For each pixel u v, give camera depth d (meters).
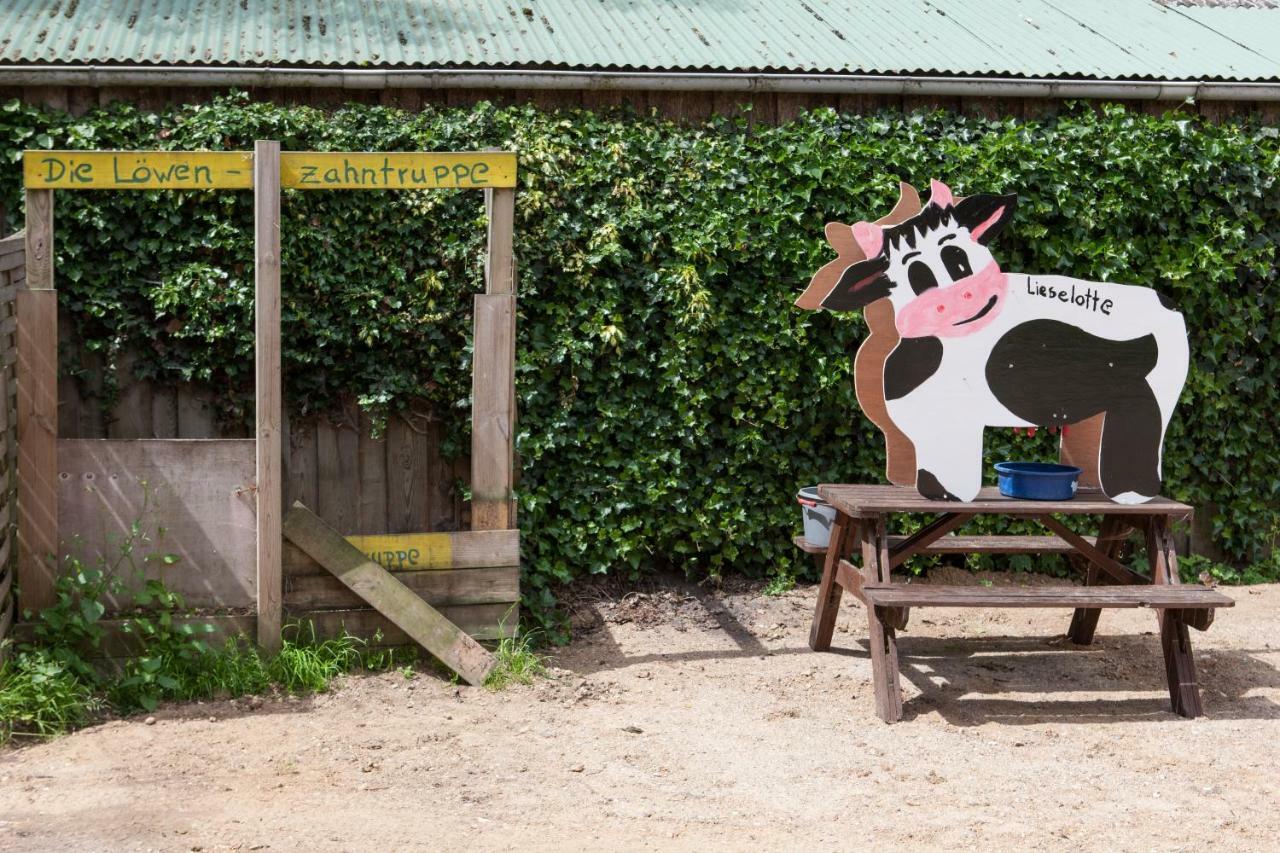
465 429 7.26
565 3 8.50
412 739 5.29
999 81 7.73
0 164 6.70
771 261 7.52
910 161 7.62
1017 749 5.35
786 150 7.49
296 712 5.60
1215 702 6.05
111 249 6.80
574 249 7.27
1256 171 8.03
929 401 6.03
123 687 5.65
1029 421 6.08
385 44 7.42
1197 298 8.02
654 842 4.26
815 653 6.78
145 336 6.87
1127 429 6.16
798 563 7.88
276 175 5.85
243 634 5.96
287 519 6.13
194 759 4.98
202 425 7.07
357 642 6.18
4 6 7.49
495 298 6.31
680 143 7.43
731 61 7.63
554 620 7.14
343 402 7.21
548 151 7.19
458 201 7.14
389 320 7.08
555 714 5.70
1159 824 4.52
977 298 6.06
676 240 7.38
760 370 7.59
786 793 4.78
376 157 6.04
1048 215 7.83
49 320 5.75
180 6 7.79
